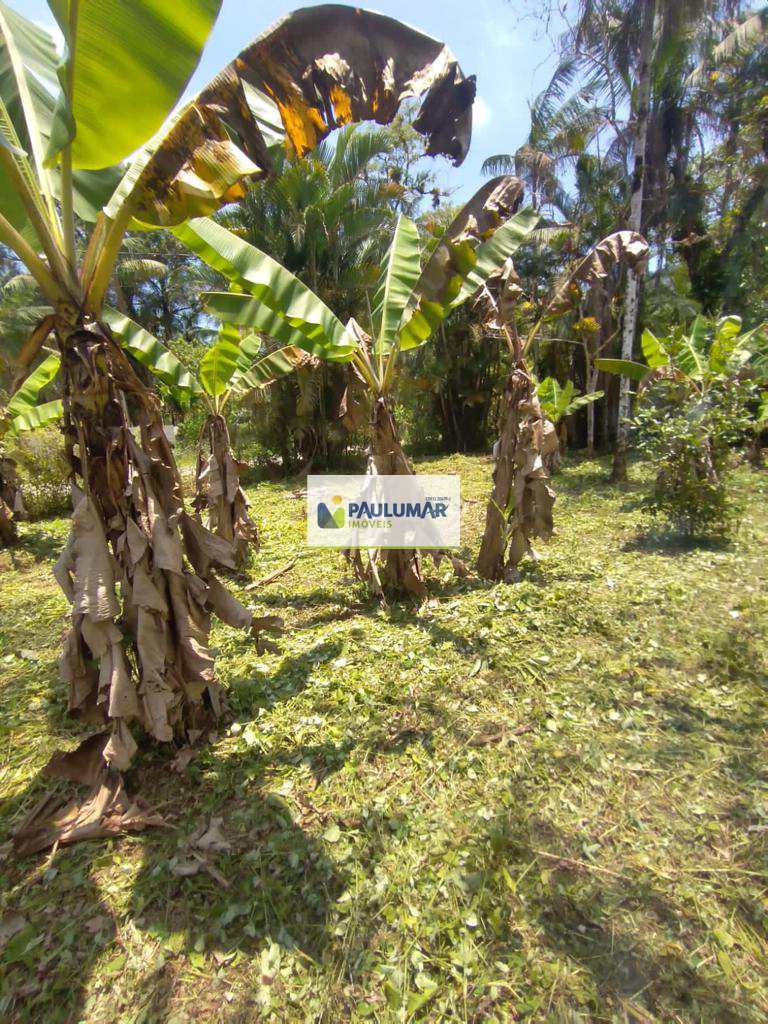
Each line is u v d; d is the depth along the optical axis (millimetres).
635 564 4883
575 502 7805
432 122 2416
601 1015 1426
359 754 2506
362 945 1646
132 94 1720
